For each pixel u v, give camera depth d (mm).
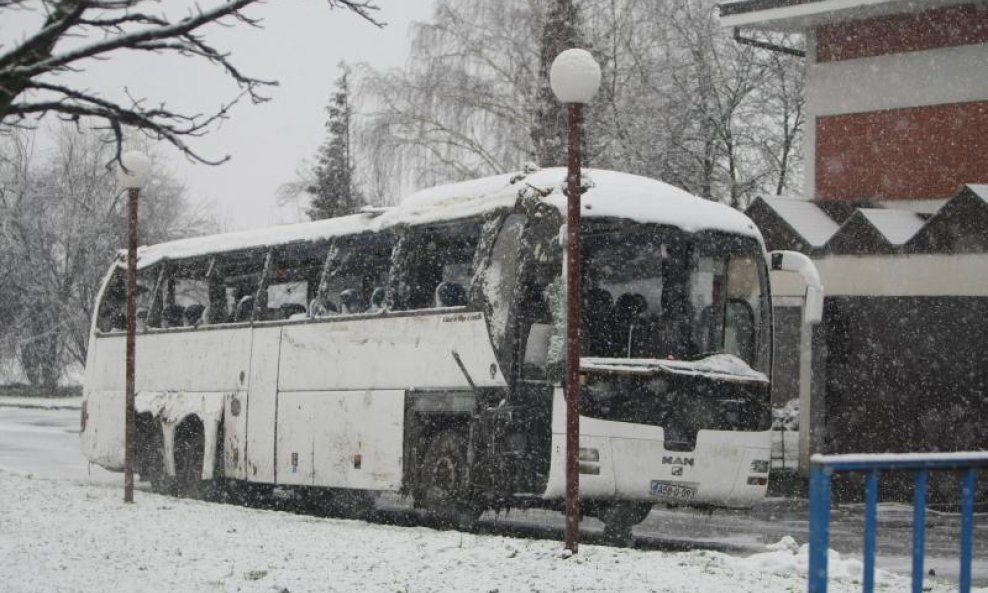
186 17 8234
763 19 29031
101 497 19000
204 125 8812
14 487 19750
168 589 10000
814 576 6254
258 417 20953
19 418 47312
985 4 27016
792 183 44438
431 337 17422
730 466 15867
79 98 8391
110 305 25391
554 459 15242
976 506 22719
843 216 28688
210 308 22609
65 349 62281
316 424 19641
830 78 29250
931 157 27688
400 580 10500
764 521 20766
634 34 39375
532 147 37875
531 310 15867
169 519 15594
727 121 41500
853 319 26250
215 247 22672
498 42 39219
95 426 25109
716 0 40844
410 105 39406
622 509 16094
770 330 16547
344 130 56781
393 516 20812
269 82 8852
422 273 18094
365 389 18672
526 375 15781
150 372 23781
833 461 6355
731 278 16344
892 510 22406
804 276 16312
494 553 12117
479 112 39219
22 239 60219
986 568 14930
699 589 10188
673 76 39562
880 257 24984
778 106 43344
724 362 16000
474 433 16328
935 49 27719
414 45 39906
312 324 19969
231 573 10875
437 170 39219
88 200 61125
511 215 16359
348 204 55625
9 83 7801
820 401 26266
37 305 60688
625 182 16281
